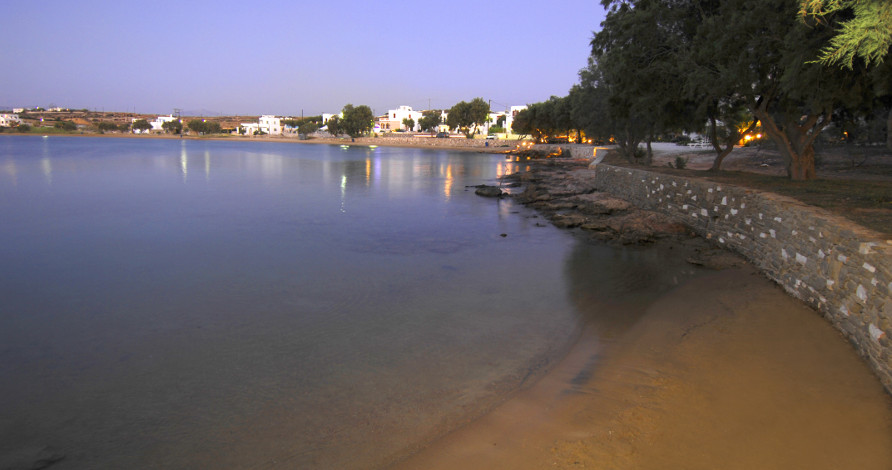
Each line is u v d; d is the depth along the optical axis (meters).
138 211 24.22
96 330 9.27
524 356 7.78
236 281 12.51
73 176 42.38
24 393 6.90
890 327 5.77
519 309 10.05
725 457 4.67
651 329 8.40
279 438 5.69
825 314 7.94
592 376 6.76
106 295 11.40
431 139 129.62
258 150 103.88
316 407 6.37
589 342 8.14
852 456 4.56
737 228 13.31
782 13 14.24
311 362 7.75
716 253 13.63
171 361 7.88
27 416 6.31
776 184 14.97
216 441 5.67
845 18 10.51
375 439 5.57
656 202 19.94
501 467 4.82
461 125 128.25
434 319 9.59
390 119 198.12
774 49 15.27
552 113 78.38
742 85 15.83
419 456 5.15
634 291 10.90
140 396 6.78
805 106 16.98
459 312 9.98
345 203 27.14
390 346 8.32
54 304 10.77
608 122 38.91
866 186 14.34
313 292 11.54
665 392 6.05
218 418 6.18
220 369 7.57
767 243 11.18
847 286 7.22
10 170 47.06
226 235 18.45
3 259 14.80
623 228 17.69
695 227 16.31
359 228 19.72
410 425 5.85
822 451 4.67
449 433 5.59
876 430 4.91
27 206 25.67
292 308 10.44
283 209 24.89
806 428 5.05
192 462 5.29
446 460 5.03
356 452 5.34
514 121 102.94
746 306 8.93
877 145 32.25
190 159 69.06
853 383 5.88
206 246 16.61
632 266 13.09
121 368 7.65
